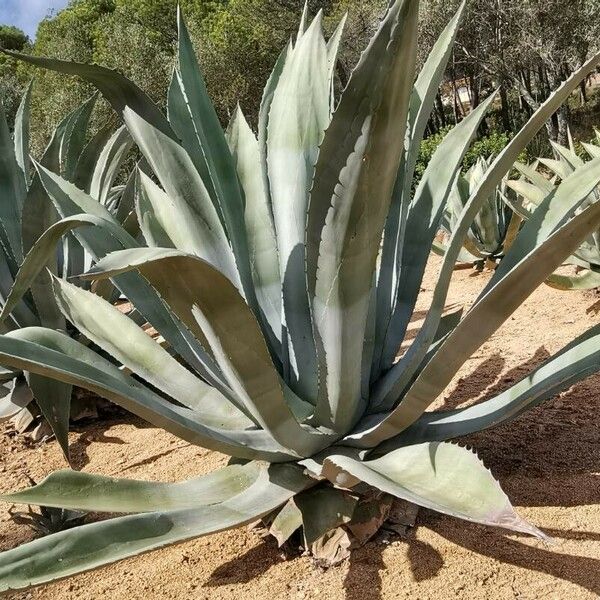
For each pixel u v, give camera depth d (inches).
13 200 133.9
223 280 54.9
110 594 74.0
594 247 151.5
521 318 154.2
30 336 72.2
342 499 74.8
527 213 160.9
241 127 94.2
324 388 73.0
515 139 64.1
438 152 89.8
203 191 83.8
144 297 91.2
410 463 66.7
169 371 89.0
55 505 64.4
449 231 220.5
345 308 67.7
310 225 64.4
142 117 87.6
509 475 85.6
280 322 87.5
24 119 149.6
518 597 63.5
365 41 858.8
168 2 1336.1
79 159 135.5
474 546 71.6
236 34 1068.5
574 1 725.9
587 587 63.1
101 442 122.6
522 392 73.4
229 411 85.6
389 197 62.9
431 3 758.5
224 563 76.3
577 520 73.7
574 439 93.0
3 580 54.7
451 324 107.0
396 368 83.3
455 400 112.1
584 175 77.2
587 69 58.8
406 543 73.7
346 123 56.7
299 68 84.3
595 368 69.5
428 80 83.9
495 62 804.0
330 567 71.9
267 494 73.2
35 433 129.0
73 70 78.2
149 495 71.1
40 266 74.2
